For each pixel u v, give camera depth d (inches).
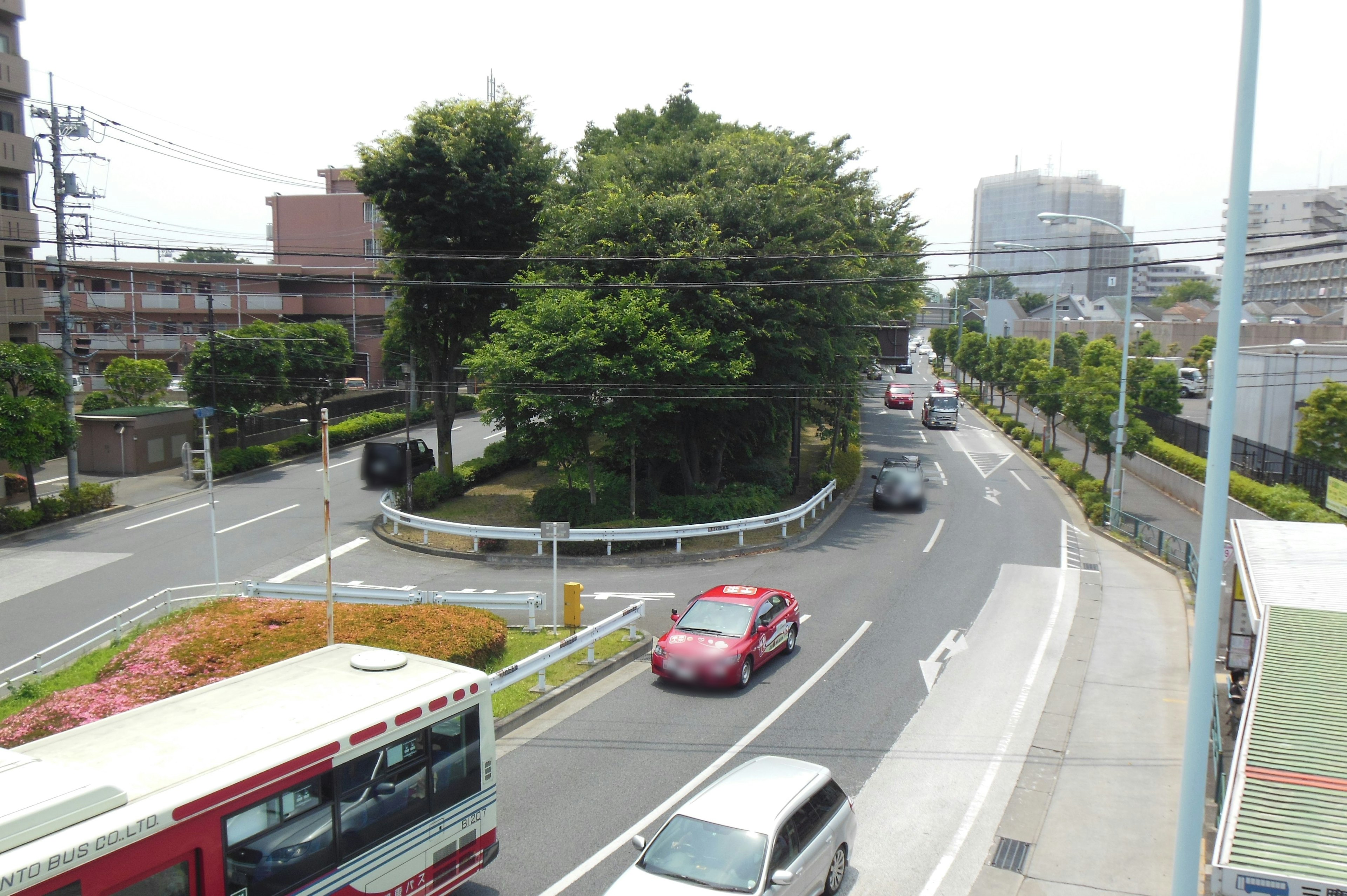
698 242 1116.5
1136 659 728.3
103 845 257.1
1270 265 5059.1
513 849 432.8
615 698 637.3
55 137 1293.1
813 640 772.0
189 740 315.3
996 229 6840.6
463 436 2159.2
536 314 1114.7
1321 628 485.7
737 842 351.6
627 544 1096.2
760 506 1227.9
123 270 958.4
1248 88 297.0
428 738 361.7
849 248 1342.3
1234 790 332.5
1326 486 1140.5
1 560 1071.0
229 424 1852.9
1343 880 278.2
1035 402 1851.6
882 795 496.7
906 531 1241.4
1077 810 483.8
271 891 300.5
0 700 627.2
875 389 3447.3
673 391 1115.9
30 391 1314.0
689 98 2239.2
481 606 866.1
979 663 714.8
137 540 1171.9
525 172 1412.4
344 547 1133.7
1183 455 1491.1
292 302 2741.1
